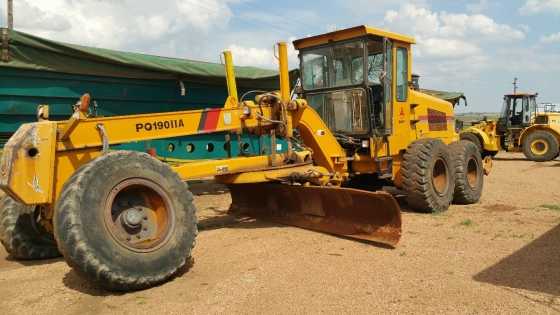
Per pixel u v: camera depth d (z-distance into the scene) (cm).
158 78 848
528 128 1859
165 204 445
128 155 436
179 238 443
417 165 727
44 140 439
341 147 746
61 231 388
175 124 536
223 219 706
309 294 400
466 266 463
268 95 630
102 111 792
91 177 405
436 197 739
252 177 602
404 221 679
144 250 419
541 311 356
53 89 736
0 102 695
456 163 812
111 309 381
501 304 370
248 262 489
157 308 380
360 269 460
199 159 899
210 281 436
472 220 680
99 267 390
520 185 1059
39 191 435
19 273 480
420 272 448
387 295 394
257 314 364
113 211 429
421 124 840
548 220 664
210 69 897
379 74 741
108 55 768
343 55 755
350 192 551
